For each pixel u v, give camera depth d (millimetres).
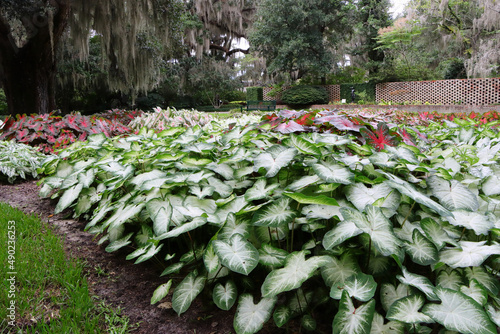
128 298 1503
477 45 15125
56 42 9133
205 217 1396
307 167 1713
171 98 22375
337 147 2086
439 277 1236
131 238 2014
